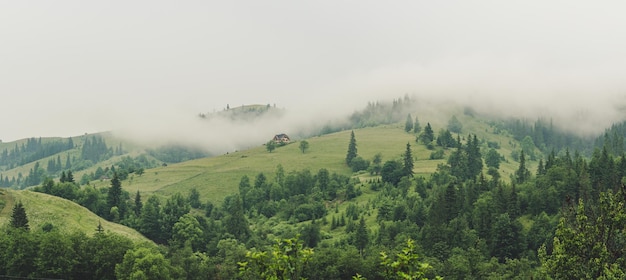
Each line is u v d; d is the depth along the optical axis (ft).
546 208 583.17
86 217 623.36
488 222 555.69
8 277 414.62
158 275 411.54
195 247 649.20
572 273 130.31
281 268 81.66
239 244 653.71
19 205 514.27
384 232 597.52
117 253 448.24
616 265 121.29
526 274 397.60
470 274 431.02
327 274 437.99
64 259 418.51
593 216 134.51
